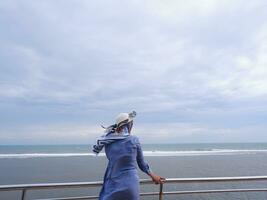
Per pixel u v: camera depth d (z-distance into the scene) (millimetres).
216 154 73438
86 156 61125
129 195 3215
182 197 7891
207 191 4273
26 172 29781
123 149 3406
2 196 10625
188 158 54594
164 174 28125
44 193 10773
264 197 5477
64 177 25609
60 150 100750
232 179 4027
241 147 134750
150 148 123375
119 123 3586
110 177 3338
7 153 80375
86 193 10359
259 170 31938
